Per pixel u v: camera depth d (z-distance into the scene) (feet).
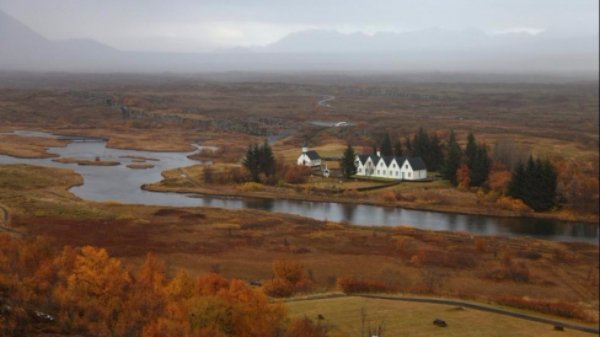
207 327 164.14
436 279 306.55
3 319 148.56
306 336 181.98
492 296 278.26
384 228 436.76
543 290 311.88
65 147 396.78
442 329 209.56
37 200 274.36
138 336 155.12
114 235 312.09
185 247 329.31
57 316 157.58
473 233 447.01
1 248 197.16
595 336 219.82
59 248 221.66
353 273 313.32
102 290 181.27
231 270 298.76
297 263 278.67
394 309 232.94
